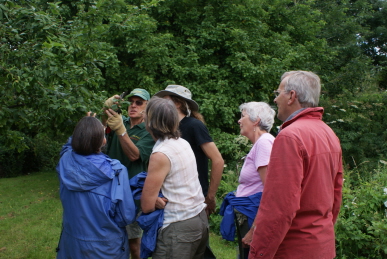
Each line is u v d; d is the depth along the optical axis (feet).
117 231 6.51
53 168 34.86
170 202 6.38
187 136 8.32
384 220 10.49
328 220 5.27
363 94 30.94
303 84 5.47
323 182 5.09
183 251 6.30
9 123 8.29
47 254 12.62
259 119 7.68
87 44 9.12
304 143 4.92
